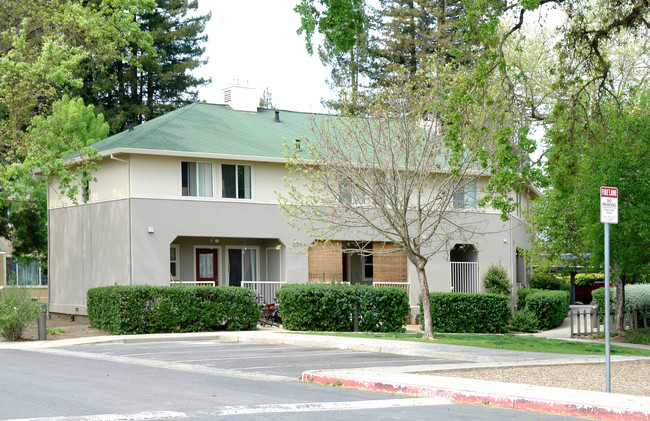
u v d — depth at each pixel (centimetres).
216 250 3073
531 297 3173
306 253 2597
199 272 3028
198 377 1444
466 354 1806
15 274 4206
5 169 2612
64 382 1338
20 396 1160
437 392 1239
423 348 1934
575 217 2686
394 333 2491
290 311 2664
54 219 3344
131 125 3219
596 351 2045
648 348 2211
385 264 3181
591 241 2397
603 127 2016
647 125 2234
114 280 2838
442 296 2930
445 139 1817
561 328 3212
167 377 1435
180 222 2822
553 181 1894
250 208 2955
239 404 1105
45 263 3934
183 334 2461
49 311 3344
